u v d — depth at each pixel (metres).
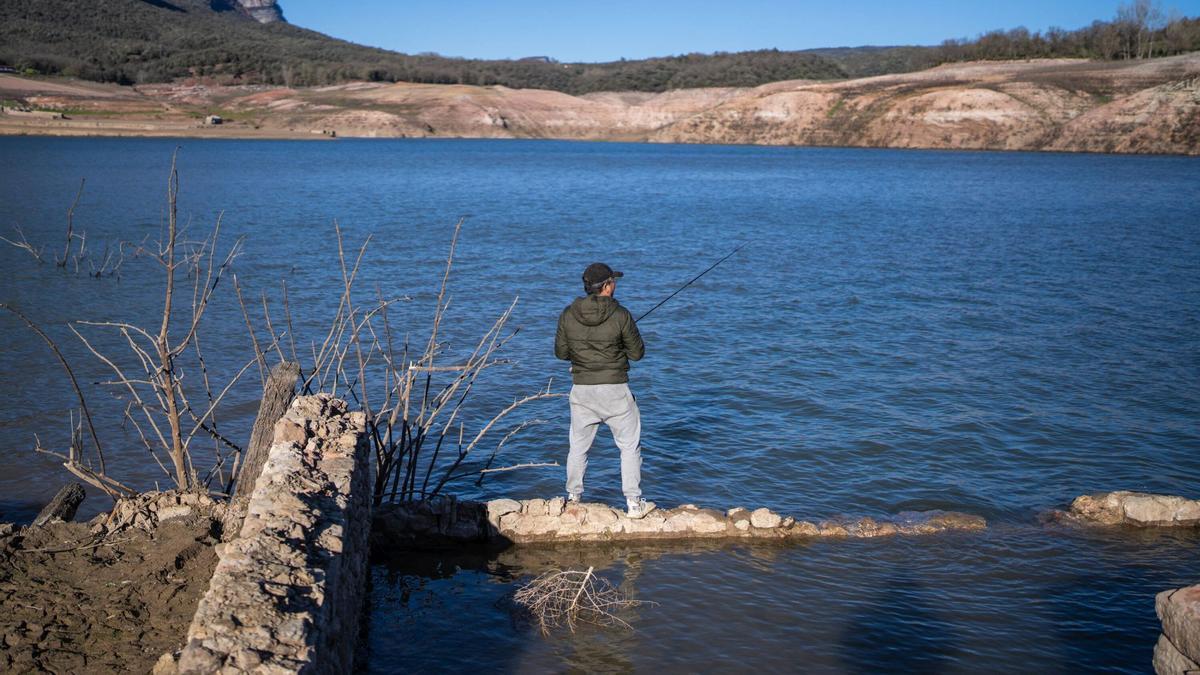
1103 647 5.70
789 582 6.51
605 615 5.98
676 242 29.19
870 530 7.48
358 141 145.88
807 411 11.04
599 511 7.21
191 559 5.50
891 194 50.69
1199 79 103.06
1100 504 7.88
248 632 3.32
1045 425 10.48
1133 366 13.33
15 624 4.67
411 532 7.00
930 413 10.95
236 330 15.25
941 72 153.12
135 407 10.94
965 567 6.82
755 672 5.33
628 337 6.82
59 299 17.70
